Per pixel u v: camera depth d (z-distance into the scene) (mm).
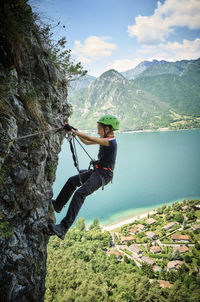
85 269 48406
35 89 3654
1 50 2973
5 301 2756
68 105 5000
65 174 120938
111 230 69812
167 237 67000
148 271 49312
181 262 53750
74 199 3301
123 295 38906
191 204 83625
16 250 2973
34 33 3607
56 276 45156
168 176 127250
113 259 54281
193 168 142875
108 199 94500
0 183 2791
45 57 3861
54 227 3203
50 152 3900
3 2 2832
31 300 3221
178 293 40500
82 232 65688
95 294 38781
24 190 3121
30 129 3256
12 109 2977
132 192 101688
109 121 3615
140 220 74438
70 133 3547
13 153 2992
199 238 65938
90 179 3432
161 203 88062
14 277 2875
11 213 2975
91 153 188625
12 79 3117
